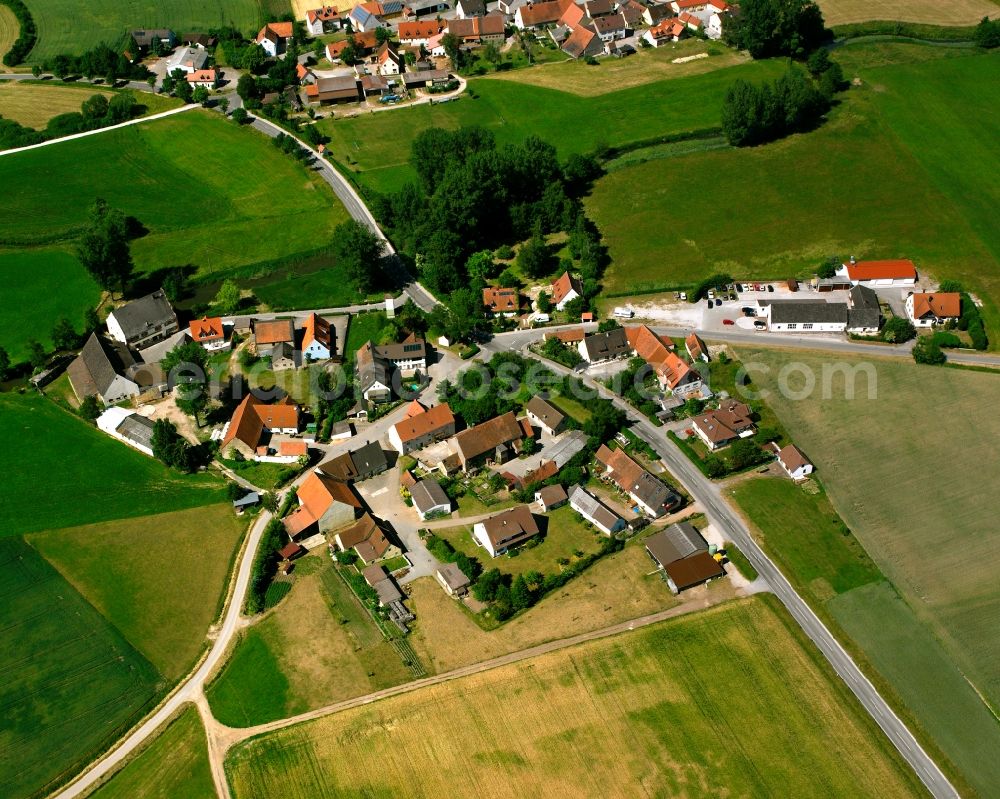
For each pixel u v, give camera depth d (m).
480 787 114.06
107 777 118.31
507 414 162.75
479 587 137.00
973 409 165.25
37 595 140.75
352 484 159.38
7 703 126.81
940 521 146.25
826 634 130.88
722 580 139.00
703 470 157.62
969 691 123.38
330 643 132.75
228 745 121.12
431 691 125.25
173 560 145.88
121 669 130.88
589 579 139.88
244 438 161.88
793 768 114.75
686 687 123.94
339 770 117.06
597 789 113.19
